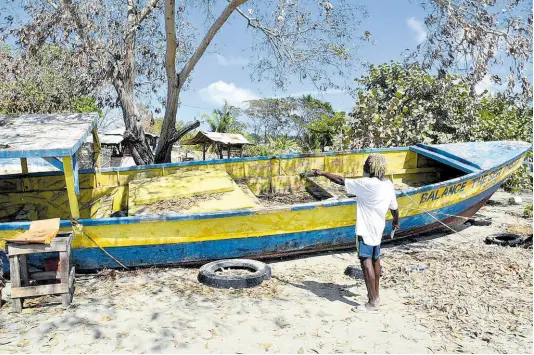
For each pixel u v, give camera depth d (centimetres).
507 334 487
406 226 862
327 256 796
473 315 535
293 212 738
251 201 812
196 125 1301
